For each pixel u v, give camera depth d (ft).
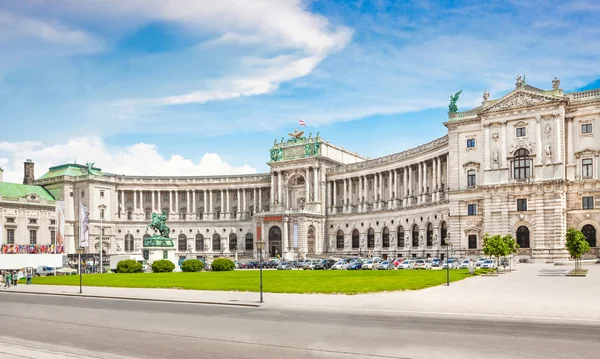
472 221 385.29
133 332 112.78
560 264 325.21
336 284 210.38
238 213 626.64
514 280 219.82
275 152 600.80
